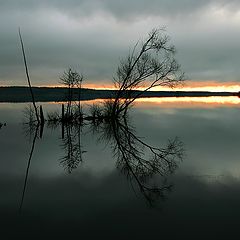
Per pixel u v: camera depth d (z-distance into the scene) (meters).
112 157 26.94
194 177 19.47
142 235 12.16
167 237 11.95
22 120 53.59
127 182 19.31
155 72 47.84
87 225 13.17
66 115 49.69
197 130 40.72
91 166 23.62
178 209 14.62
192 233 12.24
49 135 39.47
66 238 12.05
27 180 19.94
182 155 26.00
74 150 30.14
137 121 52.38
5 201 16.09
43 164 24.23
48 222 13.55
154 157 26.58
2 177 20.62
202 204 15.11
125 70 49.00
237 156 25.08
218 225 12.84
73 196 16.80
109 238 11.97
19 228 12.96
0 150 29.86
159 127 44.69
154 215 14.05
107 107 51.34
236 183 18.12
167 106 91.38
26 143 33.78
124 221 13.52
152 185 18.50
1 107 82.56
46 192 17.58
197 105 95.69
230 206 14.80
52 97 130.75
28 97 131.25
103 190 17.84
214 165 22.31
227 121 49.84
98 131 42.81
